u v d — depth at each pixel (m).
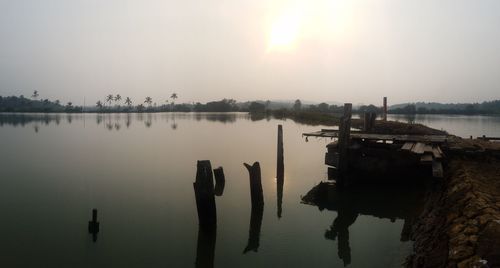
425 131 34.19
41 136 52.69
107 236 12.91
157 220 14.54
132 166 26.64
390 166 17.47
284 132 54.72
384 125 39.47
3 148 37.75
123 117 147.62
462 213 9.36
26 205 16.75
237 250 11.72
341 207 15.82
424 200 15.41
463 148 16.45
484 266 6.32
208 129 65.19
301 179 21.39
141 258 11.17
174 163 27.84
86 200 17.50
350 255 11.16
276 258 11.12
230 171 24.05
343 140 17.12
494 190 10.75
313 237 12.72
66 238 12.78
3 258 11.16
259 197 15.62
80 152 34.41
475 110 166.50
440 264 7.67
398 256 10.79
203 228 12.70
